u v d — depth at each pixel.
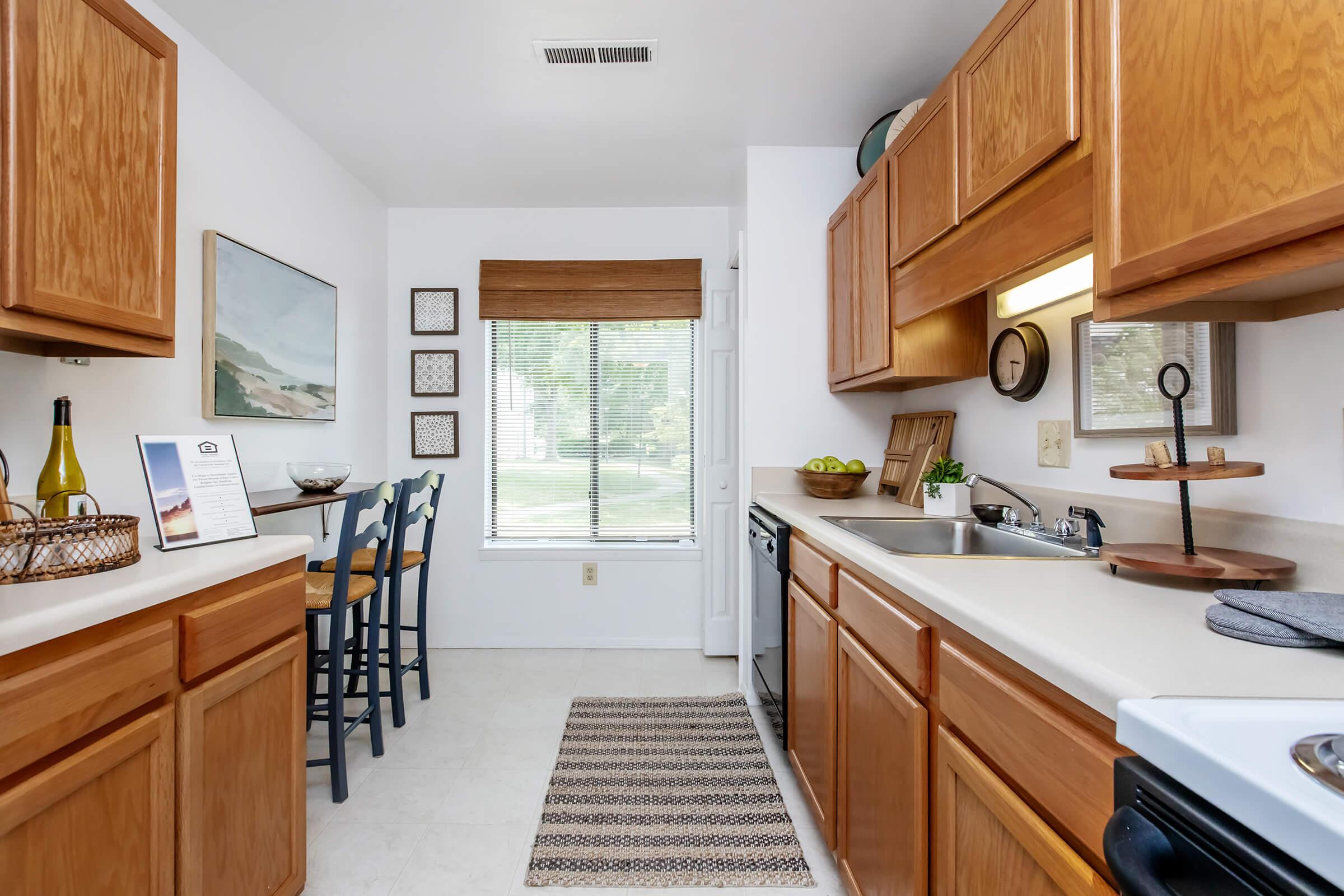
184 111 1.83
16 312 1.06
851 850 1.35
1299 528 0.92
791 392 2.57
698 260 3.20
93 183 1.19
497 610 3.24
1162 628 0.74
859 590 1.29
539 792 1.88
